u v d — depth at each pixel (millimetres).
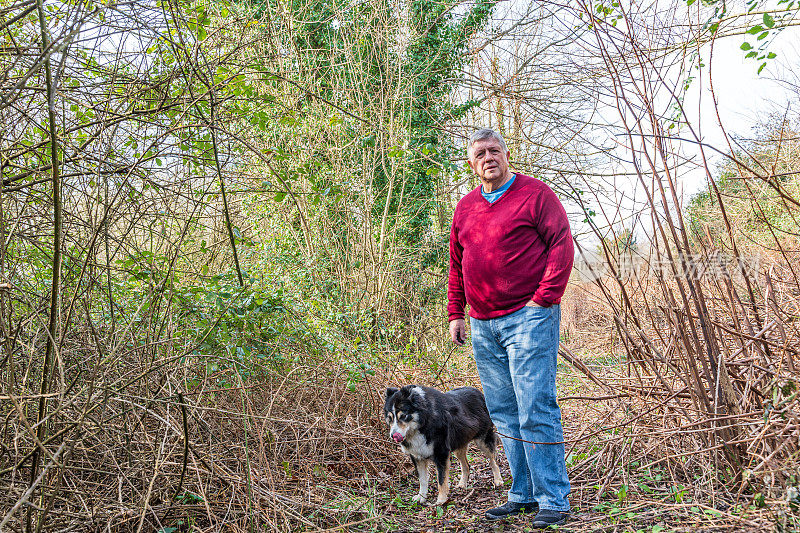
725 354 3508
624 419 4066
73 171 3314
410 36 12086
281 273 9445
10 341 2605
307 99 10141
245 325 4051
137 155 3805
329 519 3807
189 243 4777
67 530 2850
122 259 4113
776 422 2902
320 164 10039
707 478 3469
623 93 3314
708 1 3127
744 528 2699
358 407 5453
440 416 4359
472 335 3736
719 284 3605
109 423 3529
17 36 3516
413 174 11805
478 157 3561
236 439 4355
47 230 3596
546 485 3365
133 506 3234
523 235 3451
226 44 4215
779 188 3090
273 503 3580
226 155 4078
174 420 3373
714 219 3881
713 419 3086
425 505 4281
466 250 3668
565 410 5777
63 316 3309
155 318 3807
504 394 3678
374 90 12078
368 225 11086
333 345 5352
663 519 3088
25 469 3238
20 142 3320
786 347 3191
